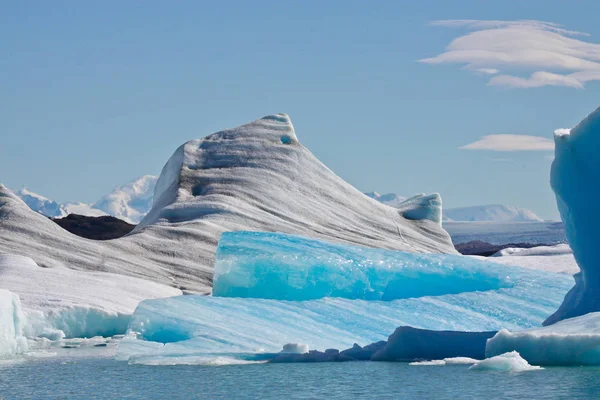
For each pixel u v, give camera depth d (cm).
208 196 7800
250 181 8094
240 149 8531
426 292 3750
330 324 3250
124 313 4284
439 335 2741
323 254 3778
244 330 3102
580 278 3012
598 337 2297
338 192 8325
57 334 4003
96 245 6381
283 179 8200
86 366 2761
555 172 2980
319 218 7875
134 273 6150
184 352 2873
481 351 2666
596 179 2880
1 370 2684
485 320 3341
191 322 3145
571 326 2475
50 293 4447
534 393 1909
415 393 1981
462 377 2198
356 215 8131
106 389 2189
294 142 8700
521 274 3794
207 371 2494
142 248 6575
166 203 8075
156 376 2412
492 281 3750
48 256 5991
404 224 8300
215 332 3061
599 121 2869
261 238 4038
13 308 3394
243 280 3756
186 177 8231
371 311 3388
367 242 7644
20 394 2152
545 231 16350
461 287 3747
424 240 8106
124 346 3031
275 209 7781
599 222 2873
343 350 2895
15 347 3291
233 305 3353
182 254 6606
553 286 3688
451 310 3409
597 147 2873
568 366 2319
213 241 6875
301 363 2664
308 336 3109
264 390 2095
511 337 2412
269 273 3731
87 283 4766
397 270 3778
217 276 3809
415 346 2723
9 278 4641
